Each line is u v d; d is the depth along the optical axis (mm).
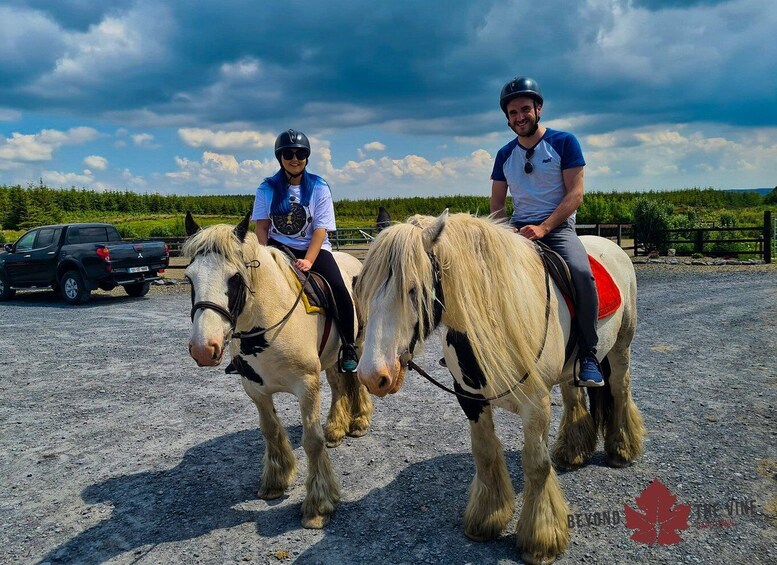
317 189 3900
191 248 2820
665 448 3773
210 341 2615
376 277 2180
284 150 3758
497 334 2404
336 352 3828
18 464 4020
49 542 2977
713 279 12641
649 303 9836
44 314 11289
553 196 3191
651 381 5312
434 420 4625
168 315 10680
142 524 3135
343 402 4309
